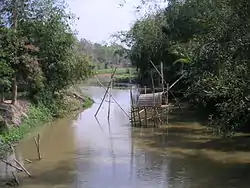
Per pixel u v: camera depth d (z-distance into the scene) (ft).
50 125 92.48
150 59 144.97
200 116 102.32
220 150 64.90
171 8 127.24
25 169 54.60
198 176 50.88
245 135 75.41
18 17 93.15
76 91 136.26
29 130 83.76
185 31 118.01
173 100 125.70
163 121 95.55
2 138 68.08
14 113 83.82
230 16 45.37
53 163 58.75
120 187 47.26
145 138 76.84
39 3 97.30
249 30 43.55
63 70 103.76
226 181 48.60
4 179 50.93
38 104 98.99
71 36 103.86
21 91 100.89
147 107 92.63
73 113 112.37
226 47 47.62
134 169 54.95
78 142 73.67
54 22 99.09
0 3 88.58
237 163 56.75
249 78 45.88
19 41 89.25
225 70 50.31
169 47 129.08
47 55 100.27
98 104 137.49
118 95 168.66
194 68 76.95
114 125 92.73
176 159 59.93
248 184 47.34
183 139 74.95
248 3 42.22
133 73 236.63
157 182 48.85
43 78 96.58
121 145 70.69
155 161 59.06
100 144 71.82
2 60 74.84
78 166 57.00
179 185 47.42
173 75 130.93
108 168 55.77
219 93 53.67
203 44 58.08
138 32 152.25
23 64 90.68
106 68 291.79
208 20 52.60
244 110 49.42
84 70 114.93
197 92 80.23
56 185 48.52
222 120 52.06
